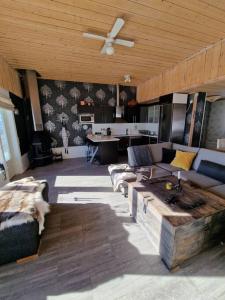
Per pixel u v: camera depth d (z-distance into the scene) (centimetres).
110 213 239
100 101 583
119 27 208
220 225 168
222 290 131
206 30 237
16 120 415
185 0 176
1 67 321
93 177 387
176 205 170
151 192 199
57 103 533
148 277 142
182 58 349
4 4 178
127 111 612
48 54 317
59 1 176
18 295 129
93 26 224
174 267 147
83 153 593
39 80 501
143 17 205
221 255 163
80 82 547
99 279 141
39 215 175
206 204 171
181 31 240
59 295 129
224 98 546
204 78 311
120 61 360
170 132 437
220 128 571
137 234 195
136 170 304
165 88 440
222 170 245
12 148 410
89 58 340
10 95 387
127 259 160
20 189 213
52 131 544
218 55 277
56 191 314
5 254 151
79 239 188
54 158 540
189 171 289
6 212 161
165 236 151
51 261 159
